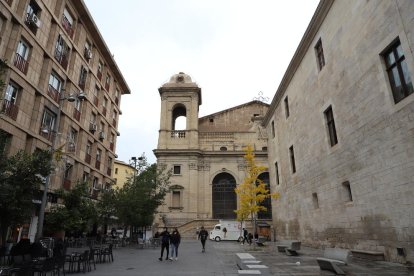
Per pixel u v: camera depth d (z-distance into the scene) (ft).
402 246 35.55
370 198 42.32
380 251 39.78
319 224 60.39
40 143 65.51
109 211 82.38
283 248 58.59
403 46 35.81
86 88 90.89
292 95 78.64
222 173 142.61
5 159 35.35
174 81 154.81
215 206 138.21
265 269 34.78
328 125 57.82
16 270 25.98
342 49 50.47
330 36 54.90
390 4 38.19
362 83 44.55
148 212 86.69
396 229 36.65
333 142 55.62
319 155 60.64
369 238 42.45
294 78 76.74
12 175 36.45
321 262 33.63
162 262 45.57
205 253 61.05
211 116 161.58
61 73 75.15
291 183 79.71
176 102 149.28
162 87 149.59
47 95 68.44
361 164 44.73
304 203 69.26
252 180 82.28
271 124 104.47
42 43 66.69
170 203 131.64
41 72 67.51
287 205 83.15
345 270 32.32
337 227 52.47
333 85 53.98
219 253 60.75
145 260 48.32
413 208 33.86
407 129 35.01
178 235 50.75
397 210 36.52
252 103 164.25
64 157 75.20
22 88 59.93
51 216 51.83
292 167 80.48
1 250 38.24
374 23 41.50
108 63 110.01
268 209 135.13
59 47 75.36
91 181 94.48
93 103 95.45
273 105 97.35
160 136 143.95
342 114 50.55
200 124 159.63
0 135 35.19
